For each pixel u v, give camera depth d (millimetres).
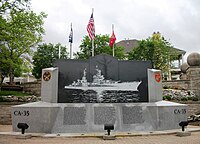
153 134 11320
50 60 38781
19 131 12016
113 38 21391
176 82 23953
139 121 12492
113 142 9453
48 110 11859
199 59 22734
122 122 12359
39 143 9242
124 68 13867
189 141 9500
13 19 20266
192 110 19328
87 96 13172
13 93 22266
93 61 13695
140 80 13828
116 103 12820
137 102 13430
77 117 12211
